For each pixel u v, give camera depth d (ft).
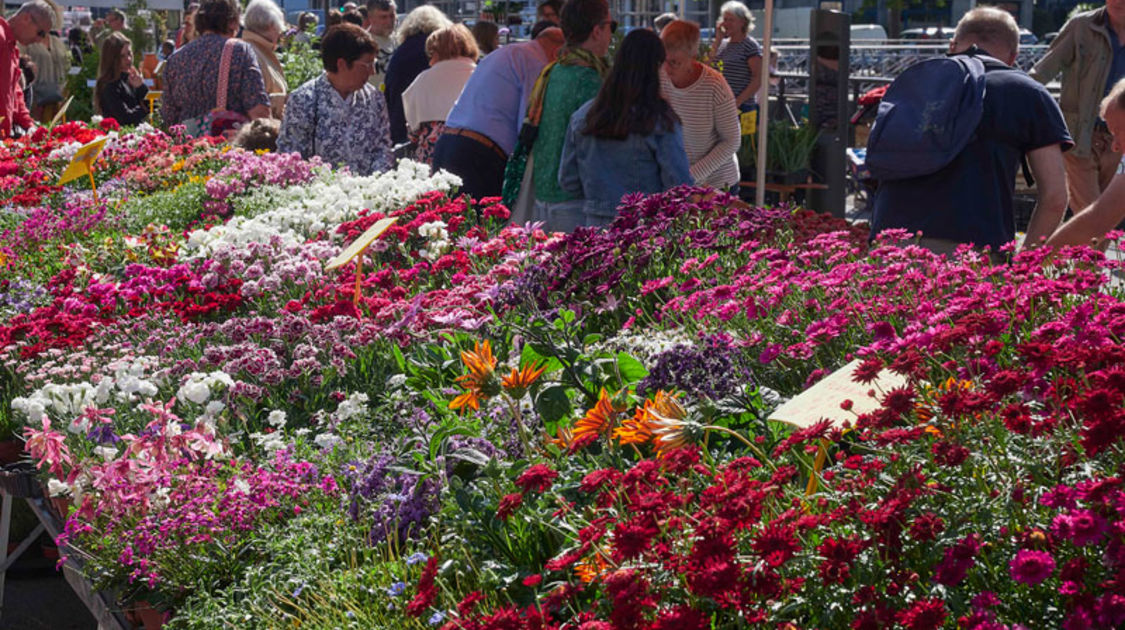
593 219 16.47
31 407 11.75
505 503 7.34
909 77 14.26
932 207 14.11
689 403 9.23
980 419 6.88
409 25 29.99
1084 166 23.79
